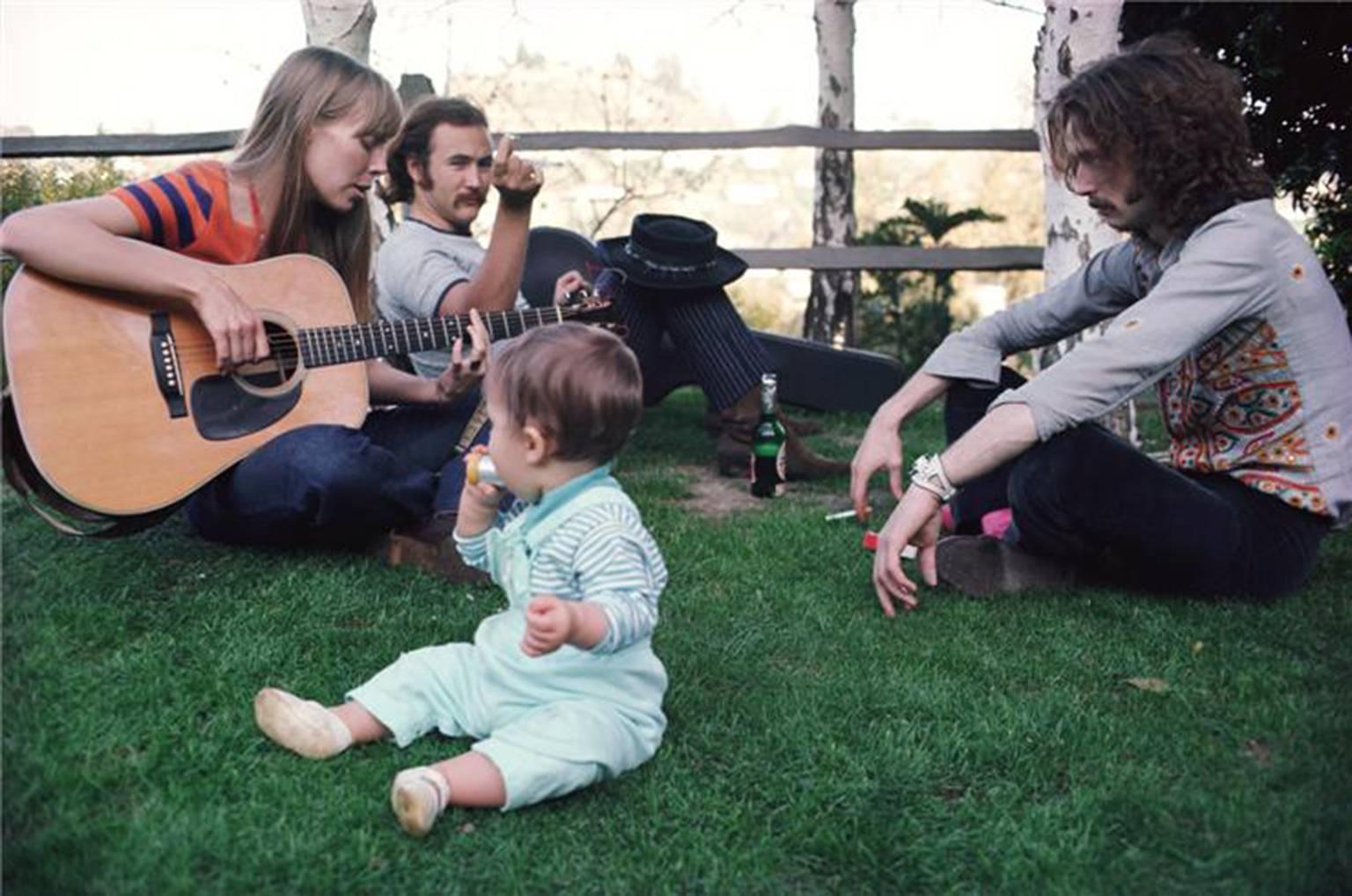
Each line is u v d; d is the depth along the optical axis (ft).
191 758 6.37
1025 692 7.64
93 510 8.61
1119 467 8.80
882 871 5.70
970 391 9.97
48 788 5.80
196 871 5.47
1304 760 6.61
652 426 17.33
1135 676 7.93
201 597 8.71
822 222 25.40
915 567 9.96
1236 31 13.53
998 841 5.89
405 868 5.56
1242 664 8.07
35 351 8.52
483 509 6.95
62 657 7.13
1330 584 9.77
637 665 6.53
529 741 6.09
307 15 16.90
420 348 10.12
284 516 9.40
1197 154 8.38
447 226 11.41
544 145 22.00
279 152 9.65
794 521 11.69
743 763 6.61
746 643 8.36
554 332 6.68
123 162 18.42
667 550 10.66
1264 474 9.00
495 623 6.82
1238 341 8.76
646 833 5.93
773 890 5.55
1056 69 14.23
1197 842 5.88
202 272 8.88
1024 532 9.48
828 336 24.73
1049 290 10.09
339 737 6.53
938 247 23.72
